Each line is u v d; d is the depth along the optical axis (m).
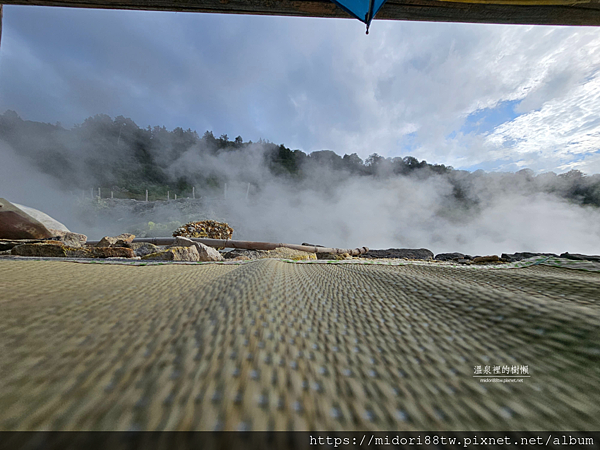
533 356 0.45
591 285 0.79
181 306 0.58
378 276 1.03
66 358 0.38
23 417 0.27
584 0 1.94
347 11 2.14
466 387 0.38
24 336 0.44
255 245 5.87
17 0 1.99
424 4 2.05
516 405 0.35
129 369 0.35
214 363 0.37
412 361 0.44
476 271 1.21
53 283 0.83
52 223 4.04
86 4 2.05
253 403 0.31
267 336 0.46
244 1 2.05
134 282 0.87
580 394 0.36
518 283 0.90
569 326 0.50
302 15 2.16
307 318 0.58
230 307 0.55
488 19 2.16
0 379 0.32
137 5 2.03
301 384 0.35
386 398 0.35
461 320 0.60
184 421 0.27
